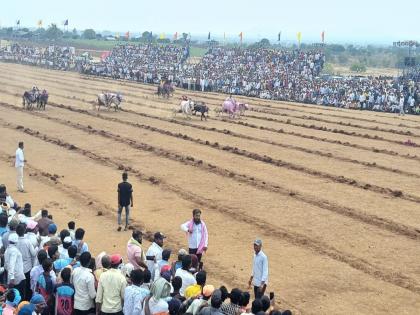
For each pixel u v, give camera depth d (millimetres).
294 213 26047
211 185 30547
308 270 19641
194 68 95500
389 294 18016
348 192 30062
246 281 18484
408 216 26094
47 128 46375
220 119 54344
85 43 162000
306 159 37750
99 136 43656
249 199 28109
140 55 112625
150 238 22234
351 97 70250
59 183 30094
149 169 33656
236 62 97750
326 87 75250
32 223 16984
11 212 18438
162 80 77188
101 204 26625
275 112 61062
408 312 16797
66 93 71875
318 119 56625
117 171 33156
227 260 20234
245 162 36312
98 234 22594
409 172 35000
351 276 19281
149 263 15125
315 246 21938
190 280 13711
